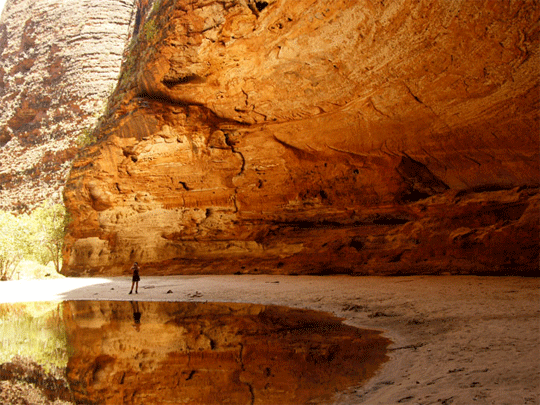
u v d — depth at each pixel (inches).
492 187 540.1
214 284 597.9
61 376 203.5
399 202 640.4
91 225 940.0
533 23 376.2
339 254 640.4
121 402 165.0
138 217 880.3
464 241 510.0
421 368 192.7
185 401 164.2
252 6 548.7
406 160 625.6
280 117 719.1
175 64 708.7
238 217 803.4
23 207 1827.0
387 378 183.3
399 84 532.7
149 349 255.8
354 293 439.2
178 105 810.2
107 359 234.1
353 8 470.6
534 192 482.3
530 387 151.1
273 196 773.9
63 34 2038.6
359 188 683.4
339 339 265.6
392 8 443.2
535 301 314.0
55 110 1951.3
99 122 1009.5
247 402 161.3
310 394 167.9
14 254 1143.0
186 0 625.6
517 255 451.8
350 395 164.4
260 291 505.0
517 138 481.4
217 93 743.7
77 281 799.7
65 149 1815.9
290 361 218.5
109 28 2000.5
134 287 636.1
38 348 264.7
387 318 322.3
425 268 527.2
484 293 366.3
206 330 312.2
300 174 745.6
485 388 156.6
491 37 410.9
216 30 609.6
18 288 719.7
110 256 896.3
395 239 596.4
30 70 2087.8
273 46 587.8
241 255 779.4
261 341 268.1
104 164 896.3
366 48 512.4
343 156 690.8
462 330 255.4
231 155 793.6
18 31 2220.7
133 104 828.0
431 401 149.9
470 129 521.3
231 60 652.1
